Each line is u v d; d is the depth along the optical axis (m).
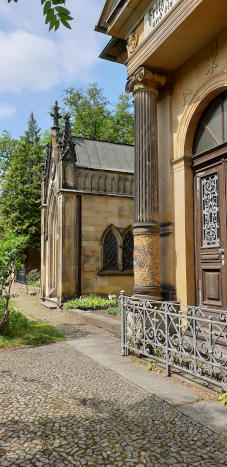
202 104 6.41
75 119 32.06
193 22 5.65
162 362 5.71
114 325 9.12
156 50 6.41
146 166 6.93
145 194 6.86
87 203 14.97
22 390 4.79
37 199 30.53
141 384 4.95
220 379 4.67
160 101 7.47
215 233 6.15
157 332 6.01
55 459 3.03
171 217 7.02
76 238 14.61
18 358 6.51
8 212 30.84
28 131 35.66
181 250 6.70
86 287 14.66
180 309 6.57
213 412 3.95
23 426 3.67
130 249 16.09
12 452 3.15
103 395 4.57
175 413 3.95
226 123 6.00
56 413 4.00
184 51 6.48
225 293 5.80
